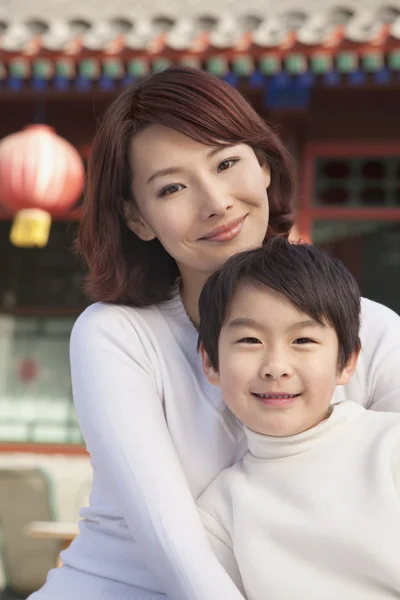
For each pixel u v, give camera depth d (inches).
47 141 242.1
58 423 298.2
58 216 300.7
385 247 293.9
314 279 67.2
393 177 288.7
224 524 69.4
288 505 67.1
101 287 77.9
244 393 67.7
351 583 64.2
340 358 69.6
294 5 274.7
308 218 287.3
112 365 72.2
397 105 284.2
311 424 69.2
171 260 80.4
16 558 249.1
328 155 287.9
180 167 72.2
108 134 75.9
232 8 280.4
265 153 79.6
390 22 253.9
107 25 268.7
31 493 264.2
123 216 78.2
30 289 306.8
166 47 242.5
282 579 65.1
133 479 66.6
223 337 68.7
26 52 247.8
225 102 72.8
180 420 73.7
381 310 80.3
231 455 74.0
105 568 72.3
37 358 303.6
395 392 73.5
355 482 66.1
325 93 282.4
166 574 63.3
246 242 74.5
